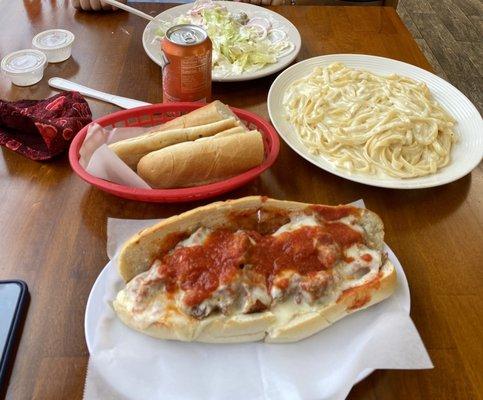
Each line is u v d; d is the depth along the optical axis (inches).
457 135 52.1
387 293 34.6
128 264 34.3
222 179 44.2
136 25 71.0
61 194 44.4
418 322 35.8
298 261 34.3
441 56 147.2
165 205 44.1
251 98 58.4
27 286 36.4
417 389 31.9
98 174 42.3
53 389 30.9
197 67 48.1
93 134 45.0
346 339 33.2
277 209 36.5
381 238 38.0
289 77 58.3
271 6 77.6
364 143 50.1
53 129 46.4
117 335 32.3
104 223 42.0
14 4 73.6
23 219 41.9
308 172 48.4
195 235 35.0
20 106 52.2
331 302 33.4
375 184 44.3
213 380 30.5
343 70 58.3
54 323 34.4
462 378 32.6
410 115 51.3
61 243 40.1
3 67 56.8
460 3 174.4
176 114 51.1
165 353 31.7
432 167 47.1
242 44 61.4
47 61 61.3
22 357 32.4
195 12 68.2
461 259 40.8
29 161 47.8
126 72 61.1
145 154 44.0
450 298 37.6
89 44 66.0
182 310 32.2
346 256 35.5
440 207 45.6
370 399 31.3
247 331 32.0
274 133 47.8
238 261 33.1
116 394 29.1
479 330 35.5
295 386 29.9
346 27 73.4
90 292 35.6
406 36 72.2
